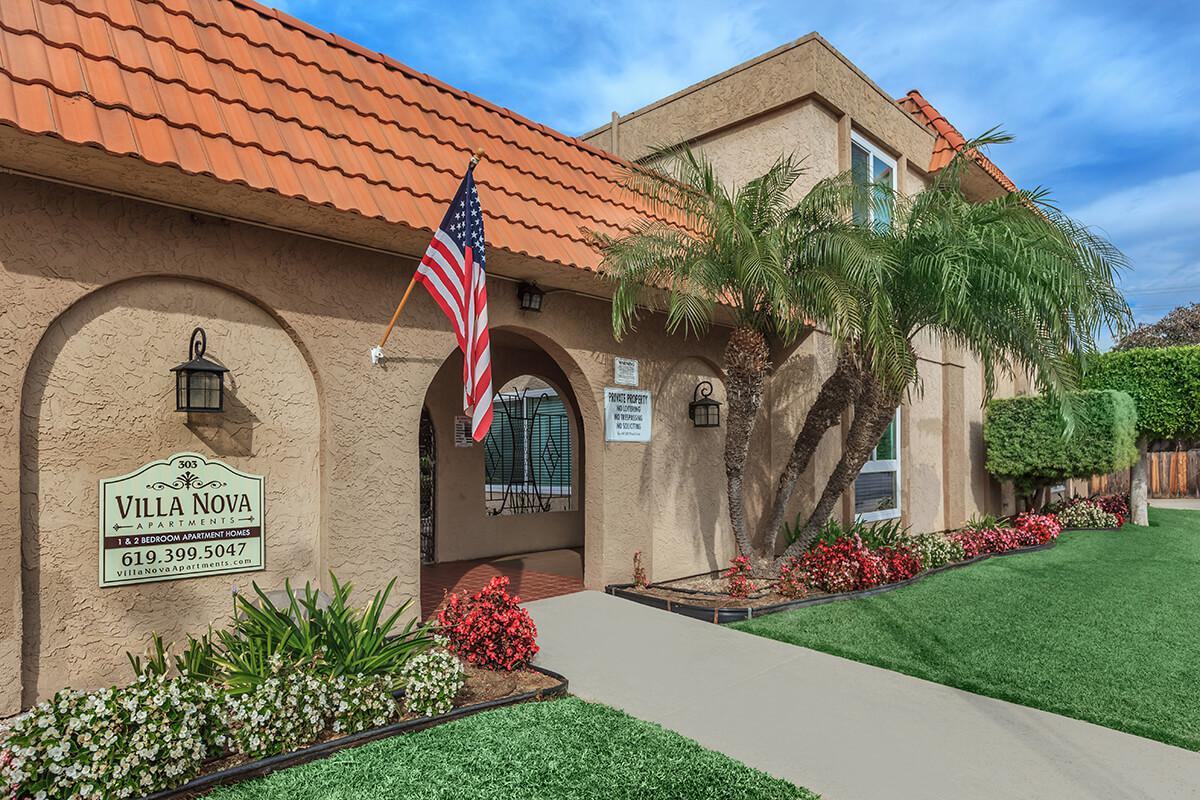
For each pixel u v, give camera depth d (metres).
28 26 4.66
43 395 4.89
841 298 7.44
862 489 12.27
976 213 7.99
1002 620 7.66
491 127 7.90
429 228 6.04
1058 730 4.83
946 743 4.61
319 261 6.20
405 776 4.02
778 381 10.89
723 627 7.38
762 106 11.11
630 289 7.62
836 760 4.35
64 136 4.22
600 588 8.73
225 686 4.46
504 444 13.27
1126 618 7.77
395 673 5.06
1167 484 28.94
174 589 5.42
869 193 8.54
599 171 8.97
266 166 5.25
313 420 6.25
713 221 7.86
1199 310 37.25
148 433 5.34
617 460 8.83
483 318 5.49
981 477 16.66
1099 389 16.20
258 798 3.77
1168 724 4.91
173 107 5.03
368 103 6.69
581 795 3.83
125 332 5.26
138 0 5.56
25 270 4.75
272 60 6.18
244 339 5.86
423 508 11.27
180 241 5.43
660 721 4.94
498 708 5.09
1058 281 7.46
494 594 6.06
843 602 8.44
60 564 4.91
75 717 3.72
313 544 6.21
